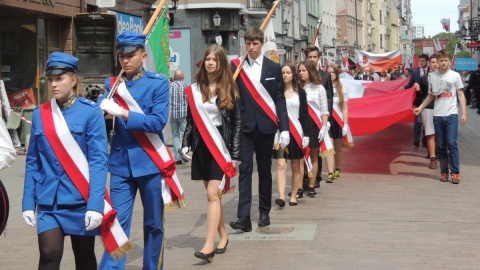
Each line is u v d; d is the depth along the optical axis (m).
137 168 6.23
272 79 8.61
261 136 8.68
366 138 20.70
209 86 7.42
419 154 17.12
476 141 20.33
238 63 8.80
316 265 7.23
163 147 6.30
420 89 14.68
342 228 8.95
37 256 7.83
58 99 5.41
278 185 10.34
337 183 12.80
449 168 13.70
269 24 12.55
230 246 8.11
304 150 10.91
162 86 6.24
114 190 6.31
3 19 20.84
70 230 5.35
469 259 7.41
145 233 6.40
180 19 37.56
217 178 7.42
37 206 5.44
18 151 18.20
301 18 61.88
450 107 12.63
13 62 20.97
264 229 8.94
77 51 21.80
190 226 9.23
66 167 5.35
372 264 7.23
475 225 9.05
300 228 8.95
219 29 37.50
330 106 11.85
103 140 5.42
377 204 10.59
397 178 13.36
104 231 5.46
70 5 22.02
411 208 10.24
